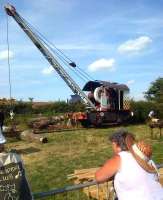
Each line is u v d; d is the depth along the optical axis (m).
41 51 37.72
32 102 46.12
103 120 33.34
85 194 9.95
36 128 29.95
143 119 36.59
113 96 34.53
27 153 19.36
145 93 49.38
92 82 35.16
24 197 5.08
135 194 5.22
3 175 5.02
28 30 37.72
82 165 15.64
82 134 26.94
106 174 5.31
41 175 14.02
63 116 34.66
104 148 20.31
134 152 5.38
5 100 40.28
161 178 9.57
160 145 20.33
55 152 19.48
